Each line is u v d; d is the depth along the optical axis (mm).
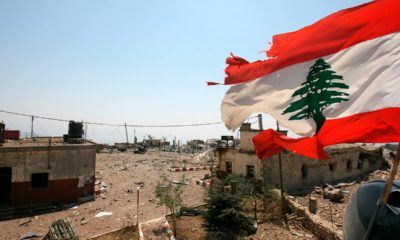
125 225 16359
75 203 21391
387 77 4164
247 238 13906
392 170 3662
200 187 26391
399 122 3842
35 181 20766
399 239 3846
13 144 22641
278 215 16734
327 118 4617
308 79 5086
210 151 47156
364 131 4129
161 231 14688
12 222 17406
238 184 17719
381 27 4500
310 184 26203
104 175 31703
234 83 6211
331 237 13469
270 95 5547
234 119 6027
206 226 14156
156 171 35469
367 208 4520
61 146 21484
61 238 13953
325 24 5184
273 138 5980
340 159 29500
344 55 4750
